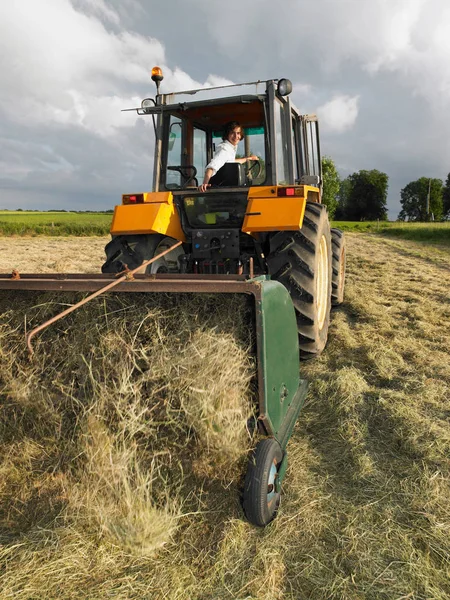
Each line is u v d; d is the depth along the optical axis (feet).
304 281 10.74
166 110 12.78
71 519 6.58
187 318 7.16
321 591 5.53
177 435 6.65
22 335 7.93
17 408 7.73
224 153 12.26
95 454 6.32
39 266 34.12
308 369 12.36
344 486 7.46
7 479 7.40
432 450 8.13
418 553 6.01
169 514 6.33
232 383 6.48
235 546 6.20
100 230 87.45
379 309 18.13
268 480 6.55
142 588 5.59
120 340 7.21
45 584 5.63
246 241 13.00
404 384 11.02
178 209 12.98
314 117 16.44
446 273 27.99
